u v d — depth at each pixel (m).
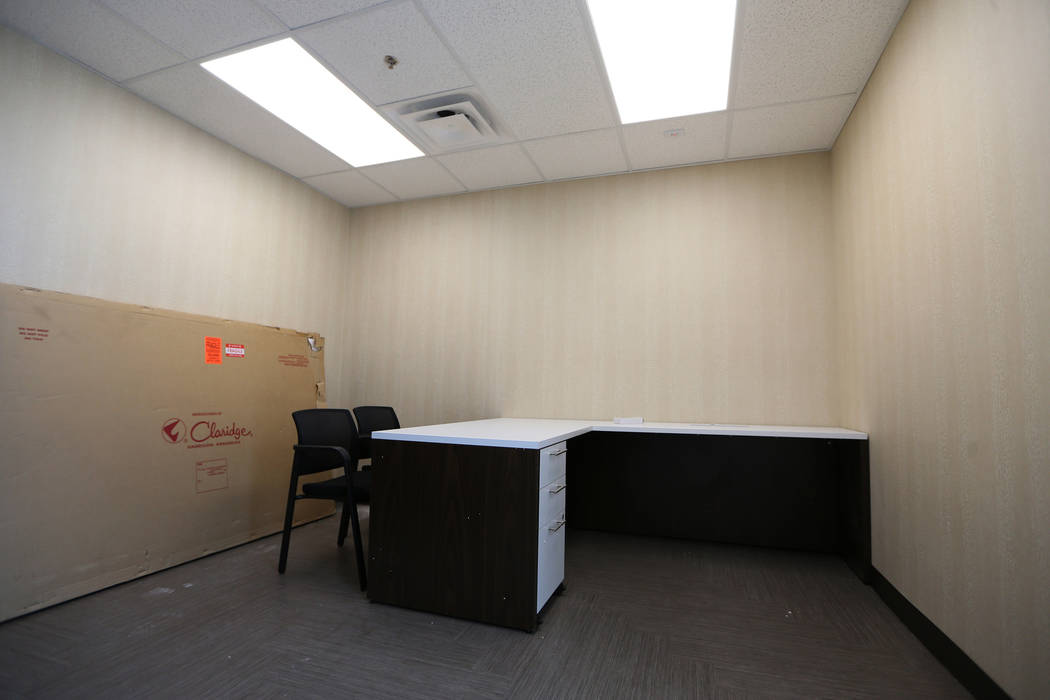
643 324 3.28
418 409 3.80
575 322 3.44
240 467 2.91
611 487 3.27
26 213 2.12
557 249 3.53
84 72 2.35
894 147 2.05
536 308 3.54
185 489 2.60
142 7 1.97
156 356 2.51
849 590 2.32
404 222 3.99
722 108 2.61
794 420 2.94
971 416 1.51
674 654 1.74
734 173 3.18
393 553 2.09
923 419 1.82
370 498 2.15
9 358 1.97
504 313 3.63
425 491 2.05
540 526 1.92
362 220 4.10
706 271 3.18
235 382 2.92
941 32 1.66
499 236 3.70
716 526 3.06
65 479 2.11
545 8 1.97
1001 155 1.35
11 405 1.96
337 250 4.00
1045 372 1.19
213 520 2.73
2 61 2.06
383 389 3.92
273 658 1.68
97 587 2.20
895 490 2.08
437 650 1.74
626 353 3.30
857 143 2.52
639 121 2.76
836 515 2.86
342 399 4.00
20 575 1.95
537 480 1.89
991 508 1.41
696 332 3.16
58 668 1.60
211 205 2.97
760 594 2.27
